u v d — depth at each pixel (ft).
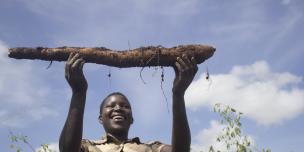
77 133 5.32
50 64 6.02
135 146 5.93
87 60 5.90
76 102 5.38
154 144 6.13
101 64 5.97
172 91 5.64
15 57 5.95
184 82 5.58
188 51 5.85
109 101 6.40
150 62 5.92
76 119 5.33
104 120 6.35
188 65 5.63
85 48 5.93
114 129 6.21
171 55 5.85
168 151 5.92
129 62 5.94
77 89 5.41
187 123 5.57
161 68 5.96
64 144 5.34
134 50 5.97
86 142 5.92
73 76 5.36
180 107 5.55
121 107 6.34
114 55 5.94
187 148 5.57
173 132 5.58
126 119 6.32
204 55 5.87
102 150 5.87
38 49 5.95
